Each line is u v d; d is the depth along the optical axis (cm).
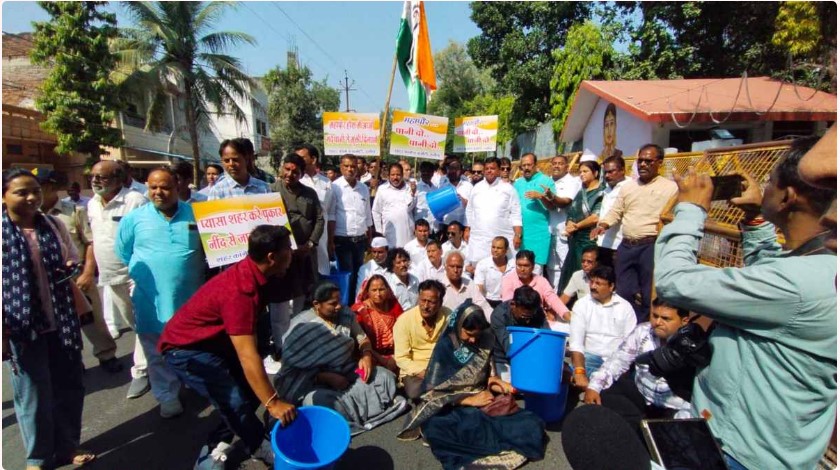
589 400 280
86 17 1373
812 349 126
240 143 392
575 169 795
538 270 586
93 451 307
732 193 187
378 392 358
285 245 255
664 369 182
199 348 265
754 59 1295
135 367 384
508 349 335
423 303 369
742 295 131
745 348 139
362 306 426
